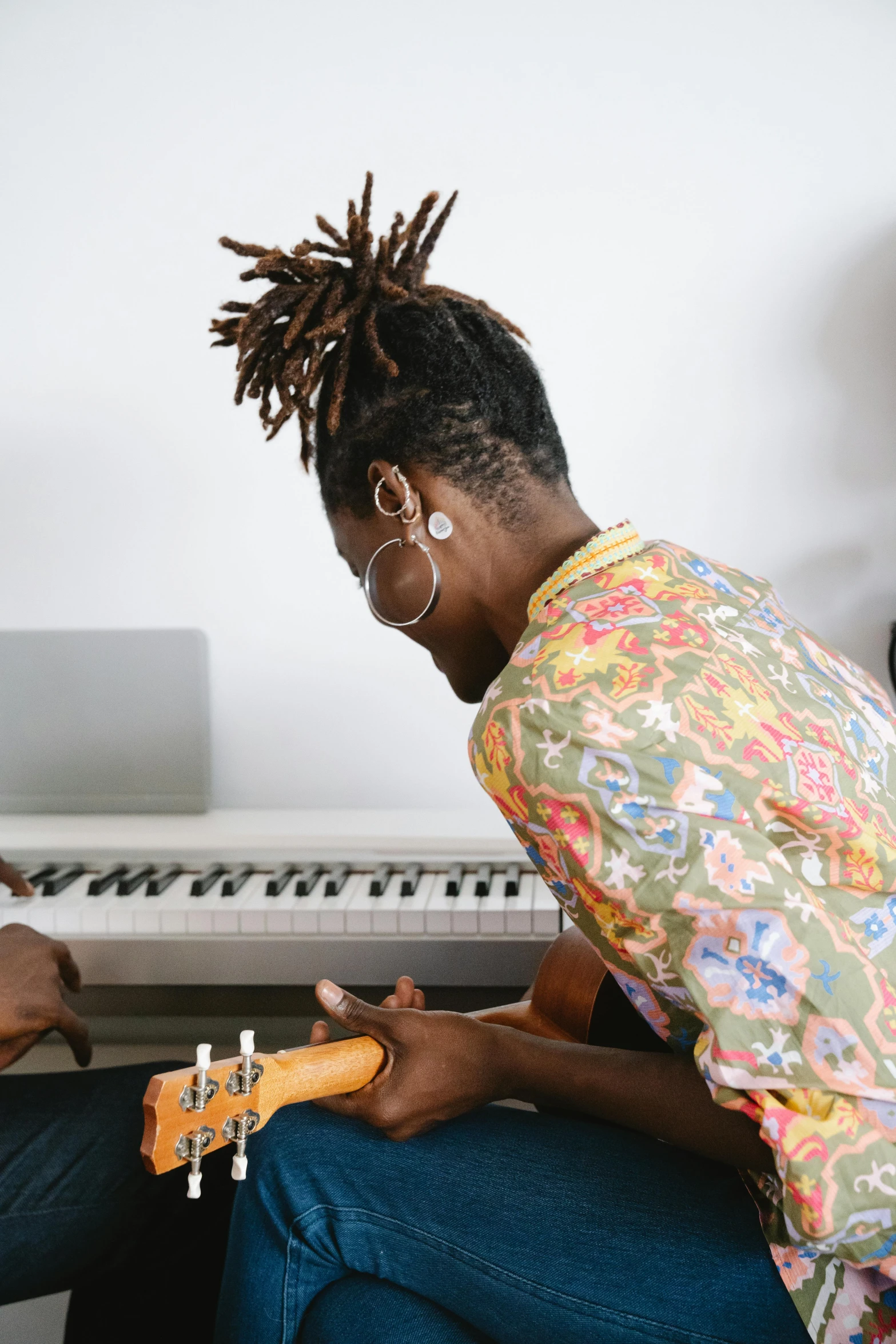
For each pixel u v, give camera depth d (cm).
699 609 86
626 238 196
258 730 210
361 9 192
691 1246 86
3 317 202
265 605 207
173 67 195
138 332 201
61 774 196
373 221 198
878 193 191
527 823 79
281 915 164
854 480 199
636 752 75
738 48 190
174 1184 124
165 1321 130
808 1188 71
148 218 198
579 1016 123
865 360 195
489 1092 92
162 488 205
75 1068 199
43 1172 119
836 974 73
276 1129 100
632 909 76
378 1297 97
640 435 201
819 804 76
